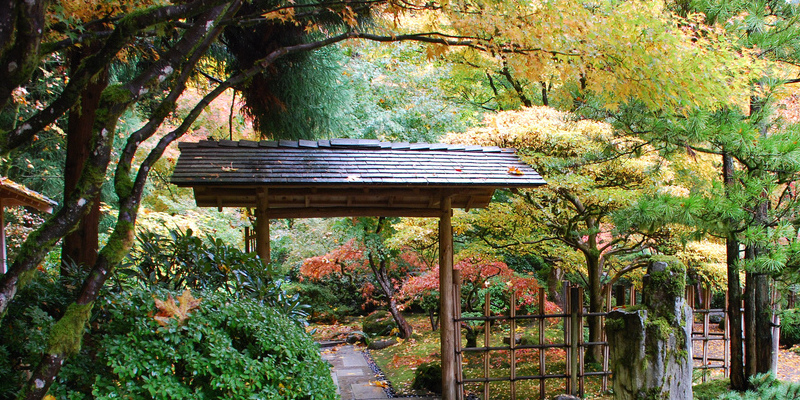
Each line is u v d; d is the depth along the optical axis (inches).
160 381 107.7
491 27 157.0
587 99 235.6
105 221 361.1
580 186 232.1
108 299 119.2
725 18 182.5
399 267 438.9
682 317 109.4
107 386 105.4
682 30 181.8
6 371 112.2
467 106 474.6
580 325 213.0
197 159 194.5
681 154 217.9
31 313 119.0
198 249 155.9
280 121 274.2
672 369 106.7
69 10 129.7
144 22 104.7
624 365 110.4
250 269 165.8
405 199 224.2
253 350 128.3
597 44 159.2
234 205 222.8
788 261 153.6
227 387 111.0
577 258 293.4
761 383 149.0
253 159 198.8
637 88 170.7
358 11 187.2
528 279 316.8
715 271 273.7
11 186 242.7
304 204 225.6
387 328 416.5
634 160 244.5
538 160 242.1
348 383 267.3
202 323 120.6
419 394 238.2
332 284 520.1
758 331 184.2
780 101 216.4
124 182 109.9
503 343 330.0
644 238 274.8
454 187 196.4
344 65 392.5
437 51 177.8
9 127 315.6
